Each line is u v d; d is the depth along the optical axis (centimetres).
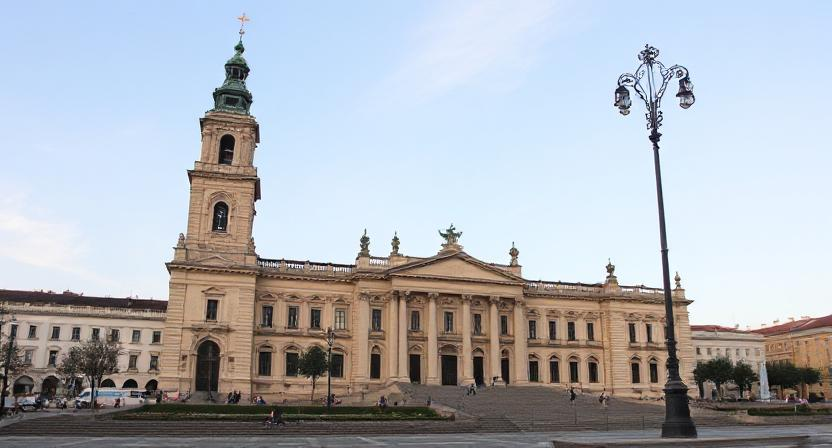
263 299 9088
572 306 10500
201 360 8462
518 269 10138
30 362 11312
